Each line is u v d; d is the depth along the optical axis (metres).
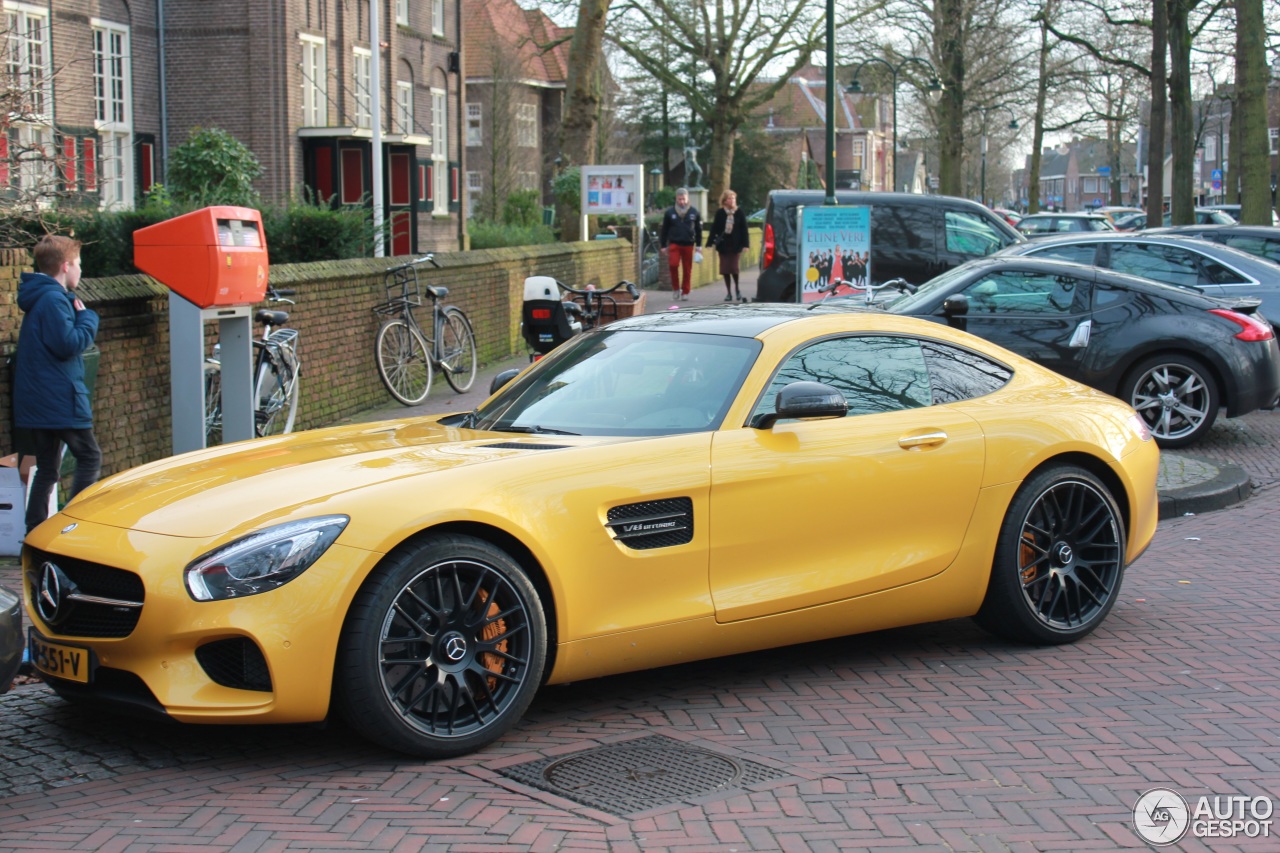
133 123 26.33
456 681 4.17
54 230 9.57
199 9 27.20
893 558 5.09
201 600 3.91
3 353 7.04
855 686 5.03
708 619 4.66
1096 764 4.16
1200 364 10.46
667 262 27.39
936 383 5.46
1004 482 5.32
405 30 33.41
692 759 4.20
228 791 3.96
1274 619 5.98
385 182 30.48
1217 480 9.06
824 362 5.19
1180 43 26.19
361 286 11.88
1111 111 48.47
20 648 3.91
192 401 7.93
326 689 3.95
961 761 4.18
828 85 18.22
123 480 4.82
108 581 4.12
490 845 3.52
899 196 17.09
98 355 7.52
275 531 4.00
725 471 4.70
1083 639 5.68
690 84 48.75
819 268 15.74
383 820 3.70
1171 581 6.77
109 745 4.41
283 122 27.47
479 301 15.36
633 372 5.24
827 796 3.88
